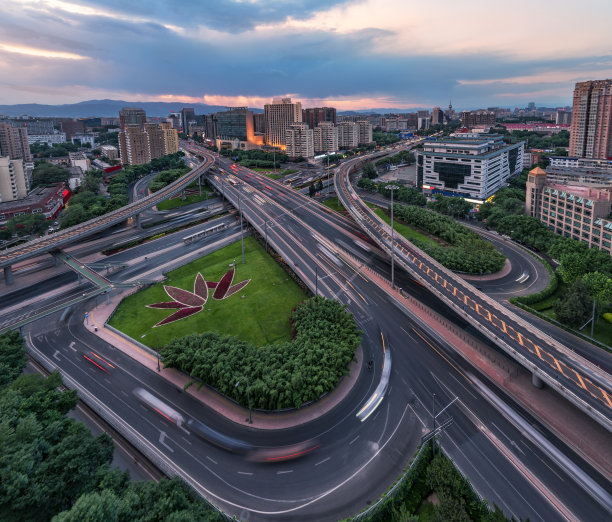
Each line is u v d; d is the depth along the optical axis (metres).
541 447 71.38
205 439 76.00
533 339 89.06
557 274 136.75
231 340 95.56
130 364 98.62
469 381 88.56
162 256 164.00
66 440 57.31
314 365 87.62
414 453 71.12
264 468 69.69
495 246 169.50
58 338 110.12
